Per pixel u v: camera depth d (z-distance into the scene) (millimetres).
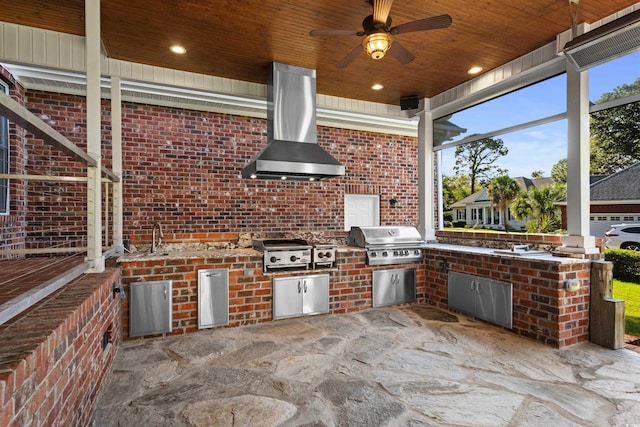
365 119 6211
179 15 2988
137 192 4961
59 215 4496
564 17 3092
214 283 3668
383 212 6797
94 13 2607
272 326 3775
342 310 4293
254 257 3859
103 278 2338
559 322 3076
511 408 2135
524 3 2883
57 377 1299
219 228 5441
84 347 1741
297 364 2791
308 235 5102
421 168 5324
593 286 3191
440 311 4340
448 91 4875
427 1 2852
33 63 3217
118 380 2508
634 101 3045
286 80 4059
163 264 3477
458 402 2211
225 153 5512
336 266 4316
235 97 5012
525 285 3387
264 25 3176
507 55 3830
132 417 2043
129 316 3334
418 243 4777
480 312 3885
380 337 3408
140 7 2857
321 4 2863
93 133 2582
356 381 2502
